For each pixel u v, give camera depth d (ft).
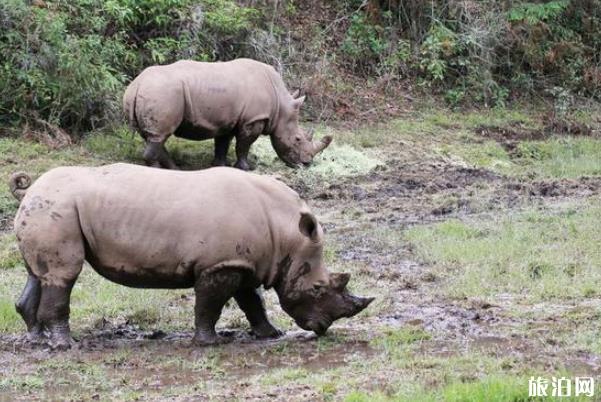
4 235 93.66
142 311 73.56
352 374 58.75
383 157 130.72
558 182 119.14
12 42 124.98
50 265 63.52
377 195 114.52
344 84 156.04
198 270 63.72
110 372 60.64
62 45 124.88
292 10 161.58
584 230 93.76
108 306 75.20
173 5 142.61
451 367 59.11
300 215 64.95
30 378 59.26
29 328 66.39
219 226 63.36
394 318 71.72
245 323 71.97
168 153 118.11
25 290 65.98
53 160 115.03
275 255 65.21
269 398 55.11
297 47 158.71
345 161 125.39
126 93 116.26
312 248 65.16
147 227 63.26
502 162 134.62
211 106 116.26
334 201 111.86
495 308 73.20
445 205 107.55
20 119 123.03
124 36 136.98
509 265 82.94
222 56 147.02
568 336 65.46
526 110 163.53
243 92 117.80
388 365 60.13
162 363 61.98
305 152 122.01
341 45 164.25
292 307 66.08
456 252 87.71
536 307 73.20
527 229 94.84
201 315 65.00
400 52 164.14
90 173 64.59
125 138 124.88
